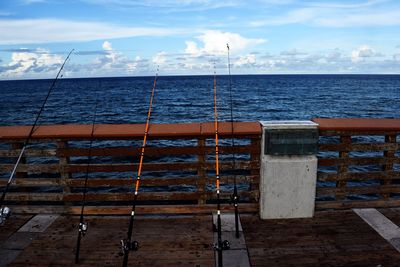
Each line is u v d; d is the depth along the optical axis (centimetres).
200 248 333
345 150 395
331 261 308
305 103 4125
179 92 6506
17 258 320
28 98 5528
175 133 372
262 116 2922
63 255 325
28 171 397
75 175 1062
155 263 310
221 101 4438
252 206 402
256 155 390
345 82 11025
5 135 379
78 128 390
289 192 381
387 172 406
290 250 327
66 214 410
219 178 371
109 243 345
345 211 406
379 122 394
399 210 409
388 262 306
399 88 7450
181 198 400
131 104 4194
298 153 372
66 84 11962
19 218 403
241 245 337
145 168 394
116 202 818
